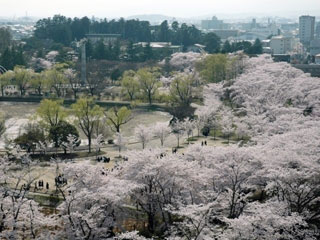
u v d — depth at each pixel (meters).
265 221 30.36
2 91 124.69
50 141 72.81
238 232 30.44
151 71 137.62
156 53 174.75
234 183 40.78
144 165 42.28
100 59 157.75
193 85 119.69
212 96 98.81
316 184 38.97
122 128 92.56
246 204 37.97
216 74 117.62
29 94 127.31
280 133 60.19
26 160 52.59
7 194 41.72
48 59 169.25
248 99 79.94
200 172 42.66
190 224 33.50
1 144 77.56
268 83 83.88
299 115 65.56
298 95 77.00
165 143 78.94
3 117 85.75
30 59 165.38
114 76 138.62
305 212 35.81
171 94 106.94
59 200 49.88
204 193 40.25
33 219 36.75
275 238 30.03
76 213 34.53
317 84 83.19
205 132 83.00
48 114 76.88
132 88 116.00
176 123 82.31
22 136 70.75
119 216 39.91
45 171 60.47
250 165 42.50
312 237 32.97
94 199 36.75
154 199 41.25
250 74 96.50
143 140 73.88
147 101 116.81
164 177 41.50
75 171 41.56
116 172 44.78
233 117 80.69
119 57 166.00
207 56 125.50
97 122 77.19
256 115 71.56
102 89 130.00
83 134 86.31
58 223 37.16
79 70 142.25
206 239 30.16
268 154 43.25
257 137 57.97
